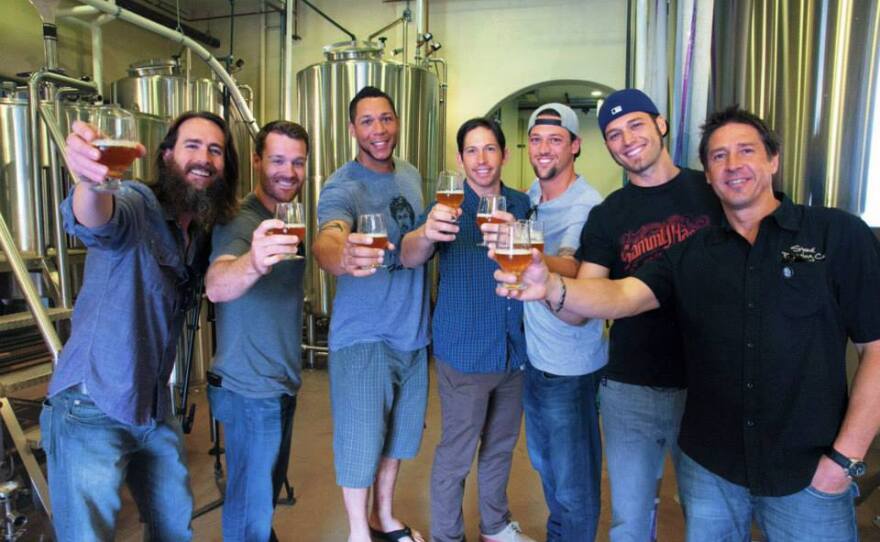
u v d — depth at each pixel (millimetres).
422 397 2025
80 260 3459
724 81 2719
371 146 1894
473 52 5262
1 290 3426
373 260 1337
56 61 3881
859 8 2262
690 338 1254
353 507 1889
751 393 1146
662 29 3109
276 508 2377
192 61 5918
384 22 5441
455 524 1940
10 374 1931
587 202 1771
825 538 1126
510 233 1133
